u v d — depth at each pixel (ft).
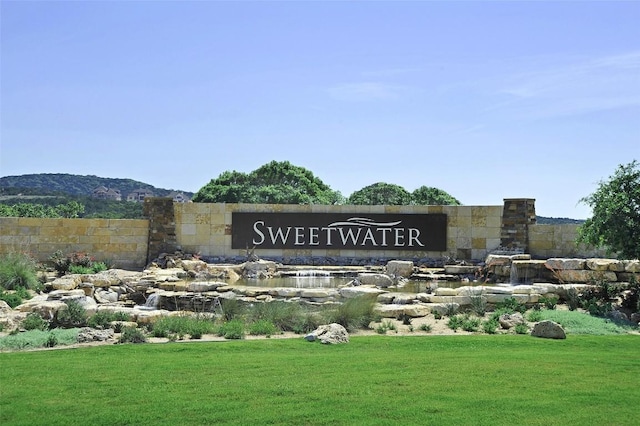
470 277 82.89
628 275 68.69
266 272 83.41
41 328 50.52
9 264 71.46
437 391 32.63
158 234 90.27
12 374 35.60
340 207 92.12
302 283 77.41
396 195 183.32
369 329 53.36
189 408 29.81
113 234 89.71
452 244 91.76
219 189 174.40
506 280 79.15
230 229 91.71
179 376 35.45
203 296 66.85
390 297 64.13
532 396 31.99
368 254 92.02
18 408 29.66
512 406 30.35
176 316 54.75
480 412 29.48
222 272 81.15
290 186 173.58
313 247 91.91
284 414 29.07
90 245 89.30
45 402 30.60
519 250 88.94
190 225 91.40
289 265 89.61
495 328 52.95
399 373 36.27
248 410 29.55
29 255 84.58
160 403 30.50
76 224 88.99
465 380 34.83
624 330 53.36
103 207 293.02
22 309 55.88
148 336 49.08
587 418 28.81
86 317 54.29
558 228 88.74
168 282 73.05
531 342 47.34
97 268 83.66
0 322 50.37
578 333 52.31
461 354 42.29
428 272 84.64
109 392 32.19
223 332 49.57
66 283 69.51
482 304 61.87
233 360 39.73
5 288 67.46
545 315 58.13
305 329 52.01
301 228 91.91
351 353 42.45
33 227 88.28
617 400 31.42
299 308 56.44
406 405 30.37
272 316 54.29
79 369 36.88
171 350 43.09
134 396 31.55
